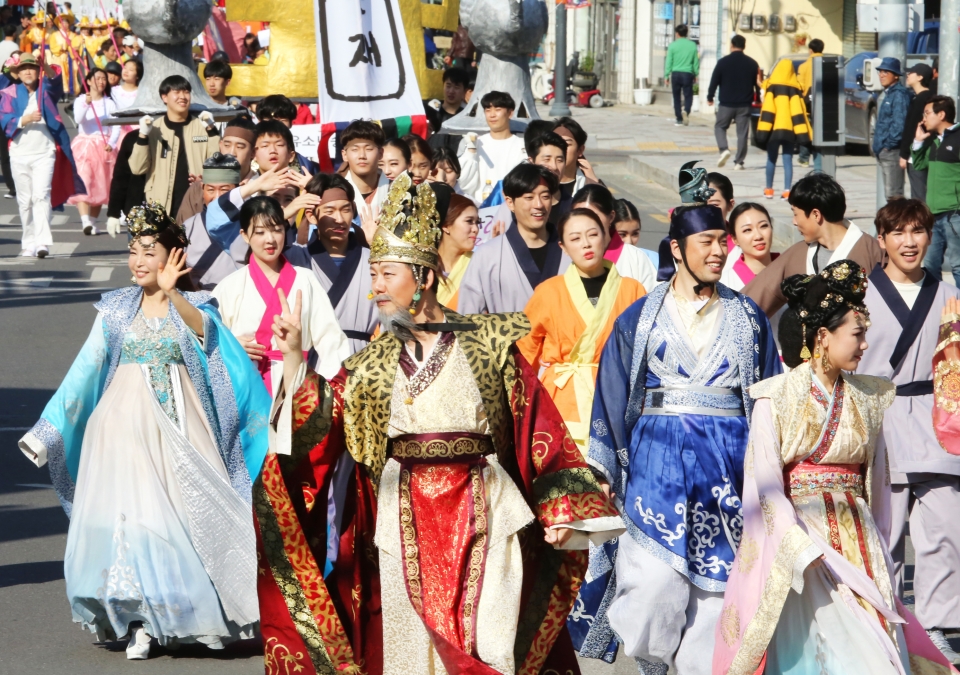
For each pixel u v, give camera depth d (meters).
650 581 12.38
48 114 39.69
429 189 11.07
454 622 10.78
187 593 13.77
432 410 11.00
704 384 12.73
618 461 12.91
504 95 25.55
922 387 14.38
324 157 25.53
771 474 11.23
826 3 83.69
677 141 69.94
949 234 31.06
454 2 33.69
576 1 84.81
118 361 14.49
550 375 15.64
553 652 11.60
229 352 14.66
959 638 15.34
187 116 26.95
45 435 14.49
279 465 11.14
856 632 10.94
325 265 17.19
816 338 11.43
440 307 11.30
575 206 17.53
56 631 14.80
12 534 18.05
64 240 43.28
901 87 38.47
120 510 13.88
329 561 11.73
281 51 31.36
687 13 94.25
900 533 14.45
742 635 11.19
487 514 10.99
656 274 17.97
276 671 11.27
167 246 14.55
